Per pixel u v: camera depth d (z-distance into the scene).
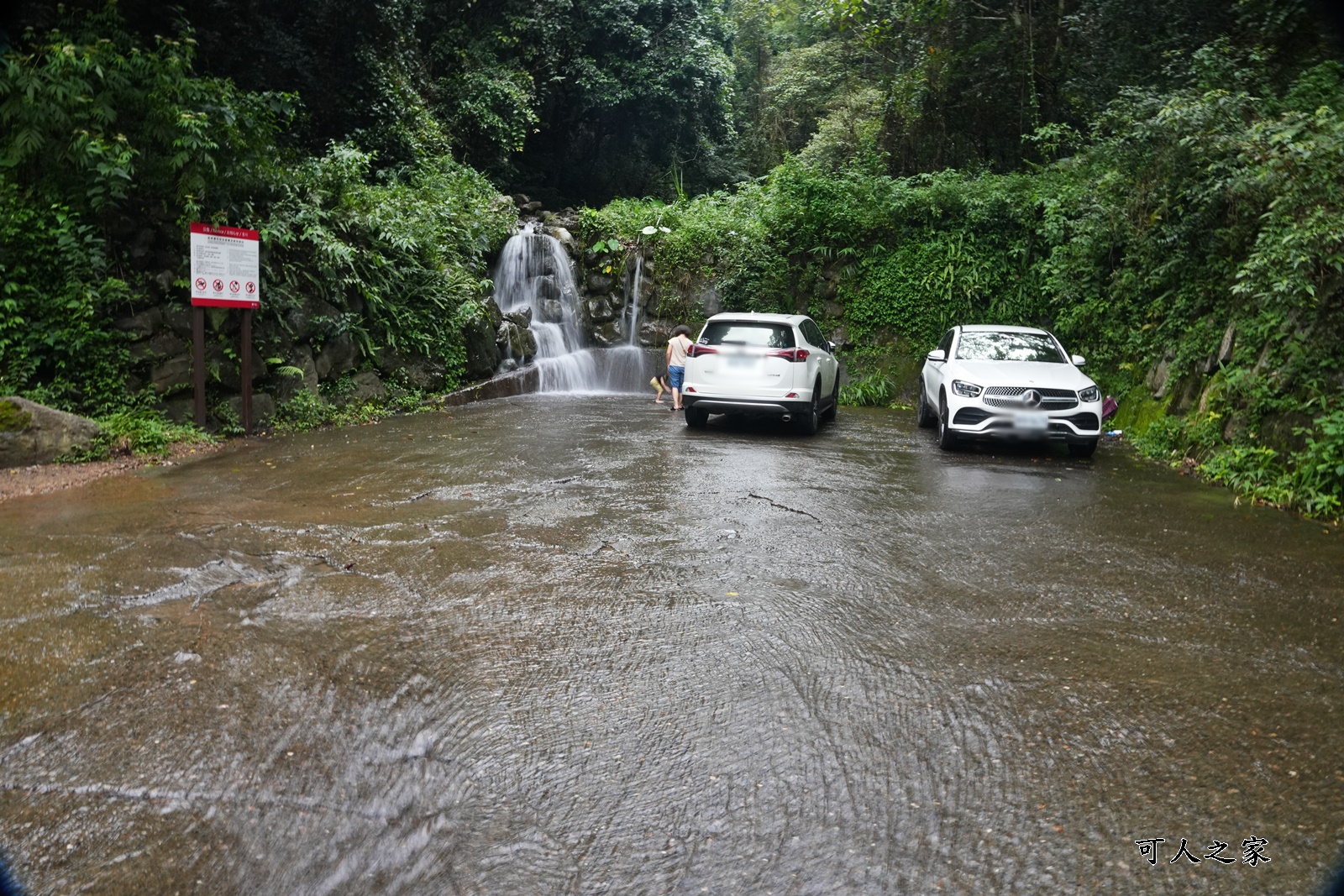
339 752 3.48
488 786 3.26
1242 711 3.91
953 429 11.21
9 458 8.84
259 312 12.16
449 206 18.59
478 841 2.92
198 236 10.73
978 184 18.97
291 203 13.15
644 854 2.86
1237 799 3.20
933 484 9.20
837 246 19.67
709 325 12.80
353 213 14.54
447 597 5.34
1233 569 6.16
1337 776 3.35
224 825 2.99
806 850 2.88
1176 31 14.88
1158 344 13.56
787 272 19.91
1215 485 9.44
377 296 14.48
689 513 7.59
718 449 11.12
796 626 4.93
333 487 8.46
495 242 19.94
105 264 10.30
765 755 3.50
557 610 5.14
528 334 18.91
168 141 10.84
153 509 7.42
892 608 5.26
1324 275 9.48
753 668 4.35
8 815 3.01
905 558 6.35
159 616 4.92
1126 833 2.98
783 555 6.37
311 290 13.21
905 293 18.81
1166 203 13.11
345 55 18.83
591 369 19.83
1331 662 4.50
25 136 9.76
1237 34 13.94
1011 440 12.65
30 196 10.01
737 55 37.84
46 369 10.09
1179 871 2.77
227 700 3.91
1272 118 11.42
